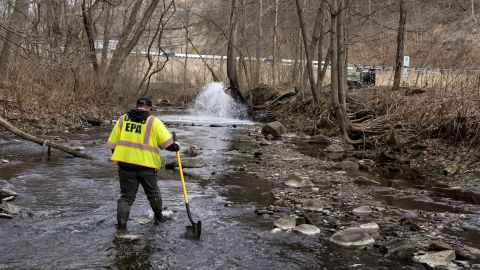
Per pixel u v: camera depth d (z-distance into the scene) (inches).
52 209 271.7
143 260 204.4
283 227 250.8
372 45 1146.7
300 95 876.0
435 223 266.5
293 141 621.9
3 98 610.2
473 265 204.5
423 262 205.8
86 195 304.2
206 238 234.1
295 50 1120.8
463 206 306.2
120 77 1033.5
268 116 922.1
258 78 1176.2
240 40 1257.4
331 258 212.8
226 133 691.4
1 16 698.8
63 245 218.2
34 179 341.1
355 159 482.3
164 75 1569.9
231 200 306.7
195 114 1073.5
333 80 594.6
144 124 235.8
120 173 235.6
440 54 696.4
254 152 507.5
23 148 464.8
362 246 227.0
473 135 451.8
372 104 682.8
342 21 581.3
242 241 231.6
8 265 194.1
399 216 280.1
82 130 638.5
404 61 796.6
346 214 280.7
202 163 428.5
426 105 534.6
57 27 733.9
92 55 836.0
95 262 200.2
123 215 232.8
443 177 399.2
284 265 204.7
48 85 708.7
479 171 405.4
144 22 919.7
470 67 603.8
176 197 308.7
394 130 503.5
